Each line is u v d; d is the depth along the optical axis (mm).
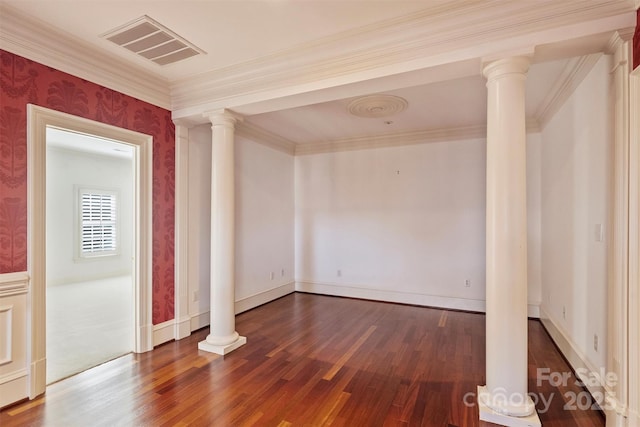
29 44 2277
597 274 2260
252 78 2889
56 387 2451
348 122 4379
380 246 5121
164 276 3318
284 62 2701
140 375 2646
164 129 3314
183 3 2025
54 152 6168
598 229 2242
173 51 2621
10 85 2199
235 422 2053
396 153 5027
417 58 2268
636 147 1788
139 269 3092
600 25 1831
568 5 1861
